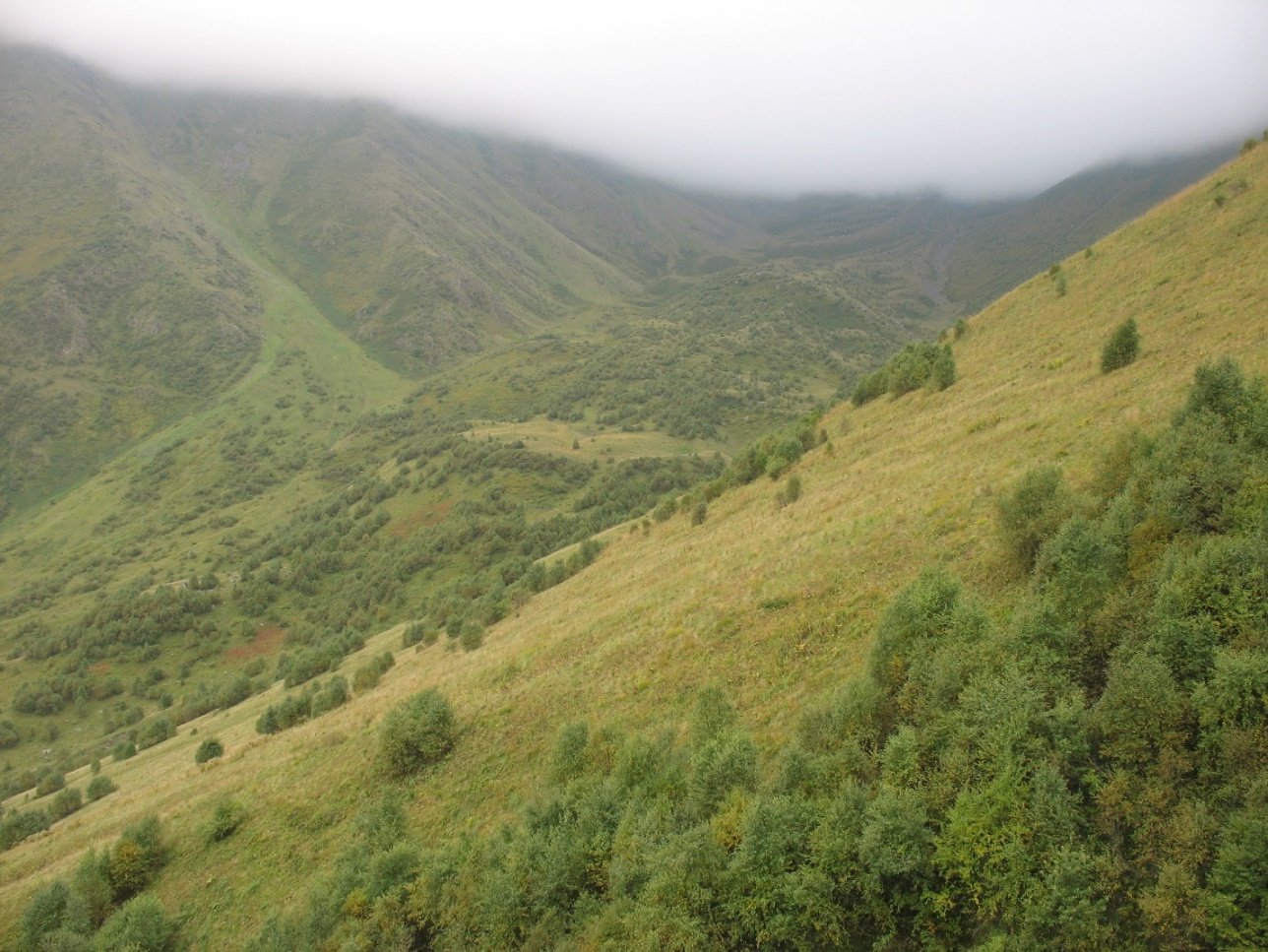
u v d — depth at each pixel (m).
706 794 19.00
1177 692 12.89
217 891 31.33
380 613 146.12
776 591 32.59
